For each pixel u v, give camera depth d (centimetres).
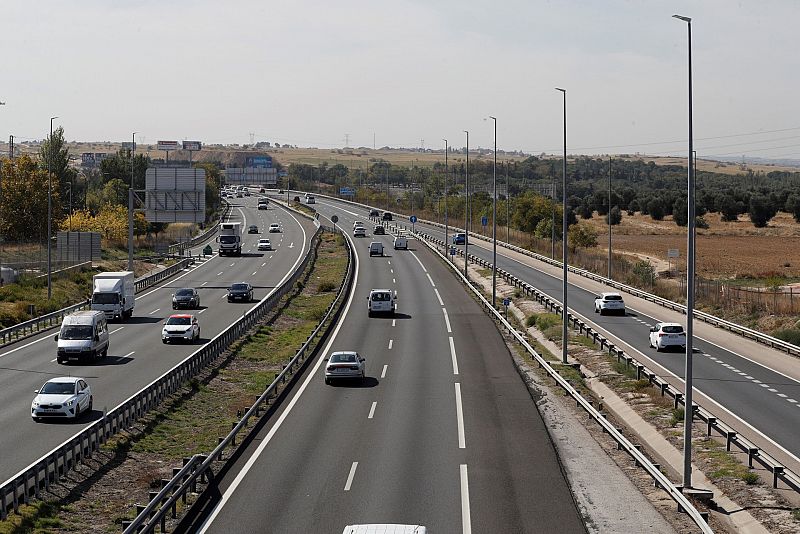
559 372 5638
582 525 2802
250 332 7038
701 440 3984
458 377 5416
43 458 3022
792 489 3272
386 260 13125
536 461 3566
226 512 2884
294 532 2683
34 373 5419
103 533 2702
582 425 4228
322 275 11388
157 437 3925
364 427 4138
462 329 7419
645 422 4384
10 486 2778
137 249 13938
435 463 3516
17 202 13075
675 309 8756
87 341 5728
